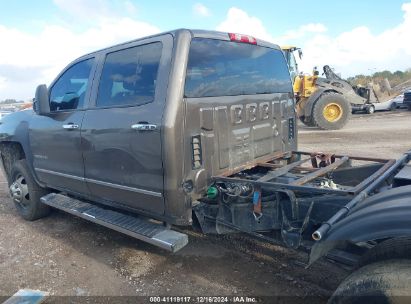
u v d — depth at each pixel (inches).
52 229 194.2
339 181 148.5
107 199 156.3
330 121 540.4
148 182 129.6
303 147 393.7
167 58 124.7
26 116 199.9
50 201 183.8
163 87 123.3
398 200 86.2
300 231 111.5
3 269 152.7
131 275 143.0
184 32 125.3
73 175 167.9
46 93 177.5
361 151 350.3
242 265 145.5
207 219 136.6
